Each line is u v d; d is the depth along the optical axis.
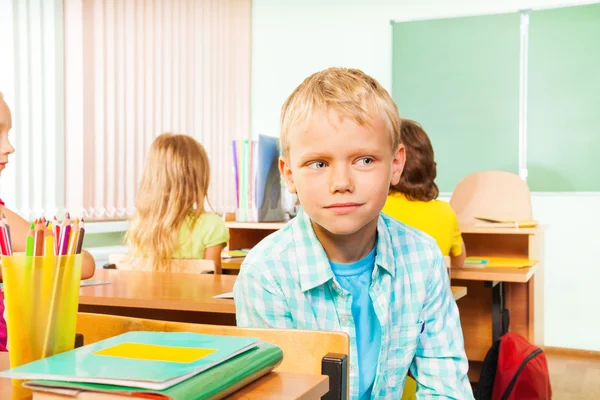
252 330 0.76
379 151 0.80
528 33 3.73
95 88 3.07
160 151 2.34
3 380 0.61
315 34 4.29
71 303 0.64
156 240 2.29
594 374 3.31
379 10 4.09
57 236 0.64
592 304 3.69
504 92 3.80
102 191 3.10
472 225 2.66
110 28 3.16
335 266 0.94
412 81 4.02
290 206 3.14
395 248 0.98
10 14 2.70
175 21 3.66
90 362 0.55
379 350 0.95
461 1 3.88
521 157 3.78
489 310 2.87
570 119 3.67
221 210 4.12
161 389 0.48
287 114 0.85
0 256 0.62
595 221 3.66
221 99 4.12
